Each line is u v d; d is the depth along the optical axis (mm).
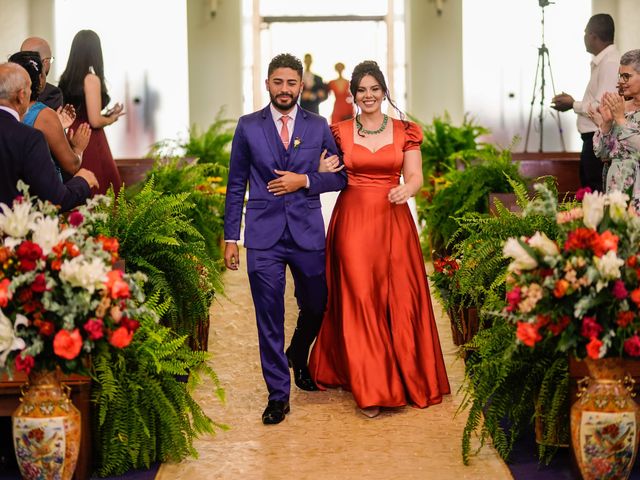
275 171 4742
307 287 4871
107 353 3646
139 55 12398
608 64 6668
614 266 3480
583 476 3715
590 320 3516
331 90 14406
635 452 3699
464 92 12430
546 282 3543
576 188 7551
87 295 3469
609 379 3658
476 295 4926
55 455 3590
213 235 6719
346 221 5008
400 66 14523
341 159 5000
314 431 4590
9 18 11930
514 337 4070
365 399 4746
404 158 5078
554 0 12250
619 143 4770
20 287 3494
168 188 6707
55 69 12375
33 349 3463
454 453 4293
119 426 4000
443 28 12781
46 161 4105
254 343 6051
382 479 4008
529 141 12406
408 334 4973
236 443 4438
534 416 4129
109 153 6086
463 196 7082
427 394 4938
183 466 4172
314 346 5227
